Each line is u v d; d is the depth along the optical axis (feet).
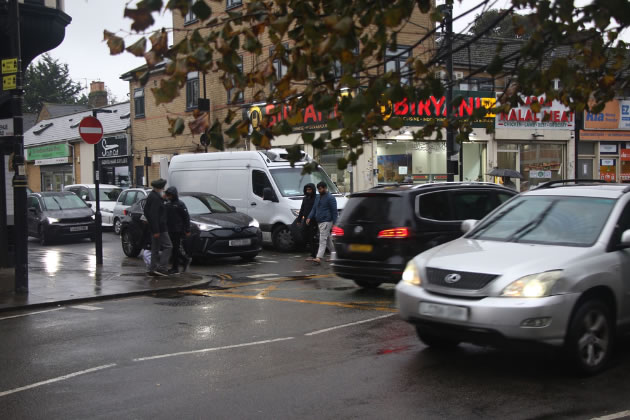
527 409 15.93
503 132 83.76
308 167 15.65
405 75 17.13
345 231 32.78
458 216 32.55
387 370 19.62
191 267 46.26
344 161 16.34
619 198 21.30
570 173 89.04
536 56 15.23
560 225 21.07
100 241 46.06
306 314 28.48
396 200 31.42
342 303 30.99
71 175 136.46
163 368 20.31
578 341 18.07
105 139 120.47
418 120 75.72
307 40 14.67
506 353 21.45
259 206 57.00
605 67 20.29
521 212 22.68
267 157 57.72
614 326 19.25
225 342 23.58
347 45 13.60
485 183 34.78
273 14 15.37
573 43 16.34
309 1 15.38
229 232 46.62
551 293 17.72
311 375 19.21
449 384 18.11
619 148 92.73
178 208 41.47
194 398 17.30
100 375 19.74
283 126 14.84
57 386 18.72
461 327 18.61
